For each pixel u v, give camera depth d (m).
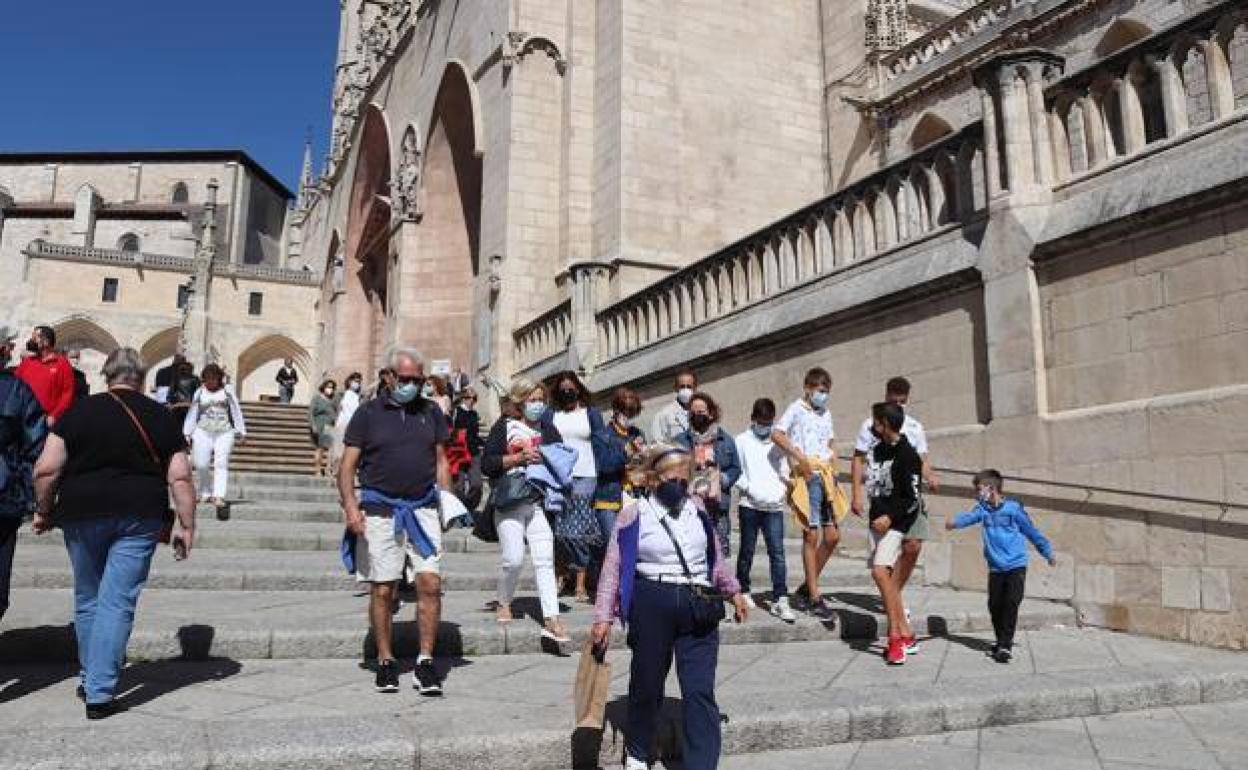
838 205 12.52
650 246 19.80
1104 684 5.98
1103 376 8.62
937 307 10.54
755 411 8.19
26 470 5.24
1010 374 9.36
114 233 61.44
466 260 28.42
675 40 21.16
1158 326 8.17
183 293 52.28
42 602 6.98
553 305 21.42
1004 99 9.72
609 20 21.33
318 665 6.04
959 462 9.91
